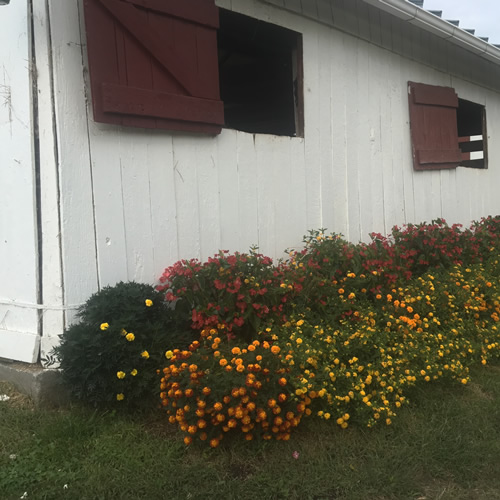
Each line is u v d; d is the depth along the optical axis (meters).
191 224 4.23
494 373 4.32
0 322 3.76
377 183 6.10
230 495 2.55
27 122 3.49
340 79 5.61
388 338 3.73
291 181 5.09
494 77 8.30
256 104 7.79
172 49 3.94
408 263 5.20
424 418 3.40
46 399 3.39
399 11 5.38
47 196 3.46
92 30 3.46
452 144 7.27
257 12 4.72
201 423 2.83
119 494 2.57
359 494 2.63
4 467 2.75
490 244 6.39
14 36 3.51
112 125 3.69
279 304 3.96
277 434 3.03
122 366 3.18
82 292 3.55
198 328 3.69
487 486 2.78
